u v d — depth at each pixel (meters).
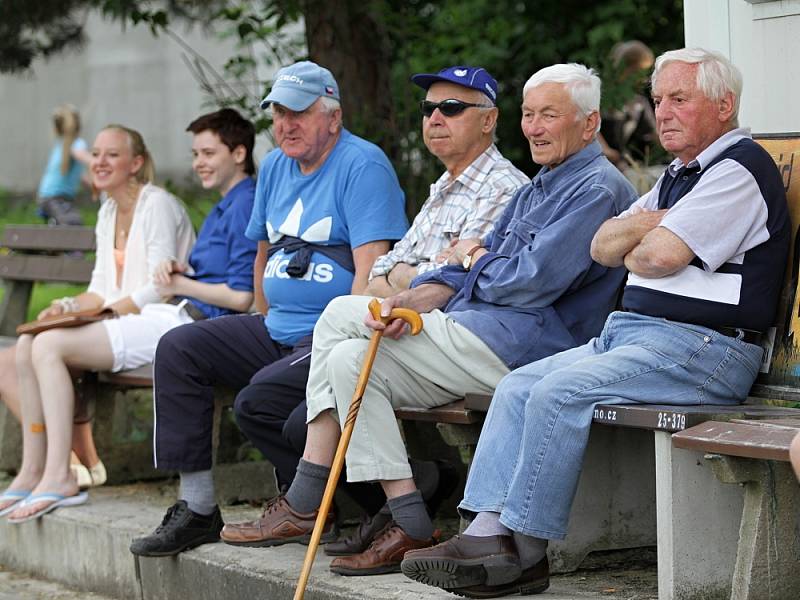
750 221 11.76
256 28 22.61
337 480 13.07
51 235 23.67
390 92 22.25
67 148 41.09
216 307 18.44
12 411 19.73
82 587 17.20
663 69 12.35
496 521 11.90
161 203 19.28
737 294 11.77
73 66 76.06
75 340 17.89
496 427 12.08
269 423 14.87
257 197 16.77
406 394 13.42
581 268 13.21
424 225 15.05
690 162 12.38
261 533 14.23
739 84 12.26
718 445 10.41
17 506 18.03
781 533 10.85
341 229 15.67
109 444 19.97
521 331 13.35
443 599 12.10
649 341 11.85
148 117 74.75
